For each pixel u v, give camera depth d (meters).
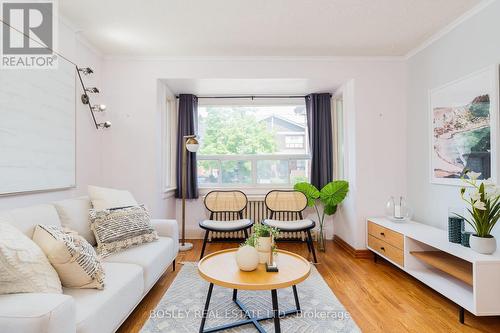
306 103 4.17
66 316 1.12
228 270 1.79
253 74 3.42
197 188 4.10
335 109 4.16
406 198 3.39
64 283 1.51
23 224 1.60
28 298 1.15
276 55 3.39
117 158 3.33
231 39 2.97
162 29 2.76
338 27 2.73
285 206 3.69
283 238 4.03
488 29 2.29
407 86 3.40
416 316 1.97
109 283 1.61
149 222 2.44
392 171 3.39
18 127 2.00
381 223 3.00
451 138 2.65
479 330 1.80
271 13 2.49
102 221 2.17
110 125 3.27
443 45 2.79
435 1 2.32
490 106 2.24
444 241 2.26
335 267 2.97
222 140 4.36
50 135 2.34
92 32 2.81
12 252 1.24
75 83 2.73
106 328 1.42
